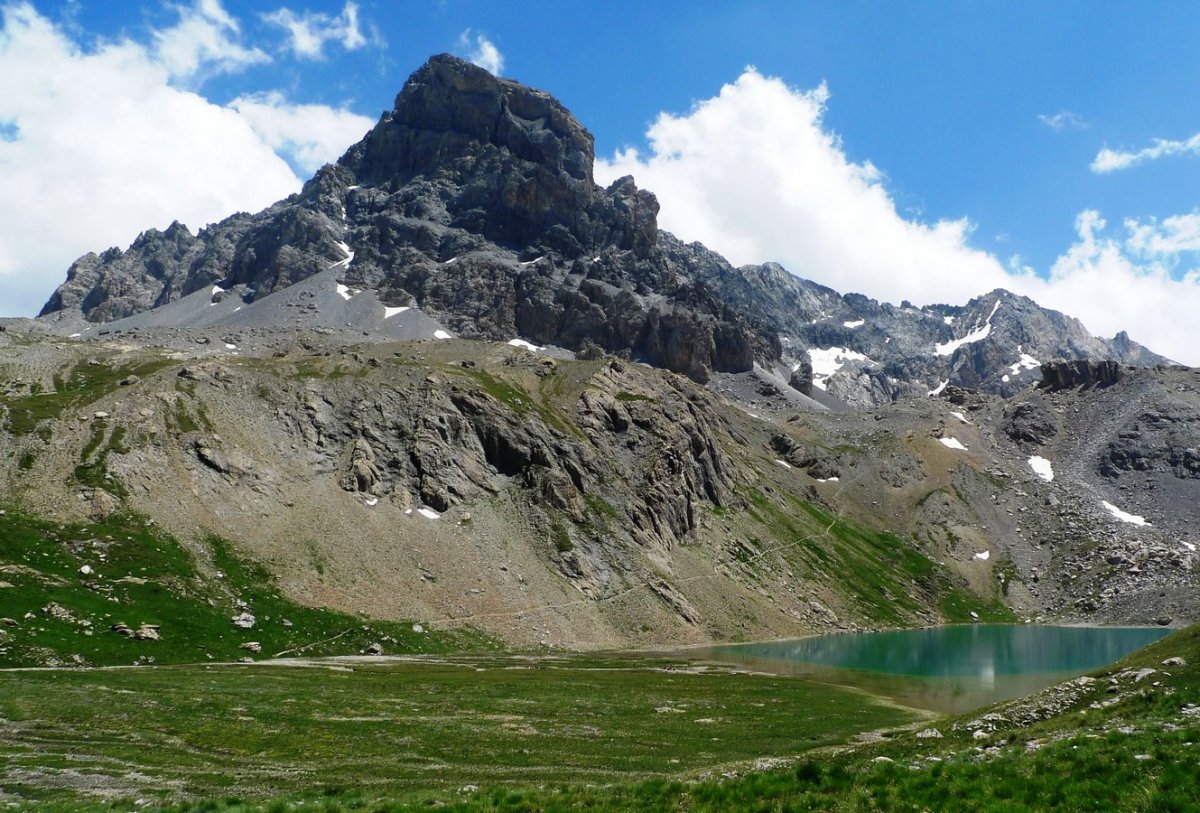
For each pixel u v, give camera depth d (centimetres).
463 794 3694
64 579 10606
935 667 12825
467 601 14175
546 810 3008
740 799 3000
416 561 14688
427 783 4422
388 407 18675
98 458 13738
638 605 16212
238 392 17388
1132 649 15538
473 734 6053
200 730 5606
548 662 11738
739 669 11775
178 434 15112
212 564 12394
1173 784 2592
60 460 13500
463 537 15925
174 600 11081
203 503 13788
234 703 6700
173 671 8519
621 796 3198
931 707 8688
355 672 9412
